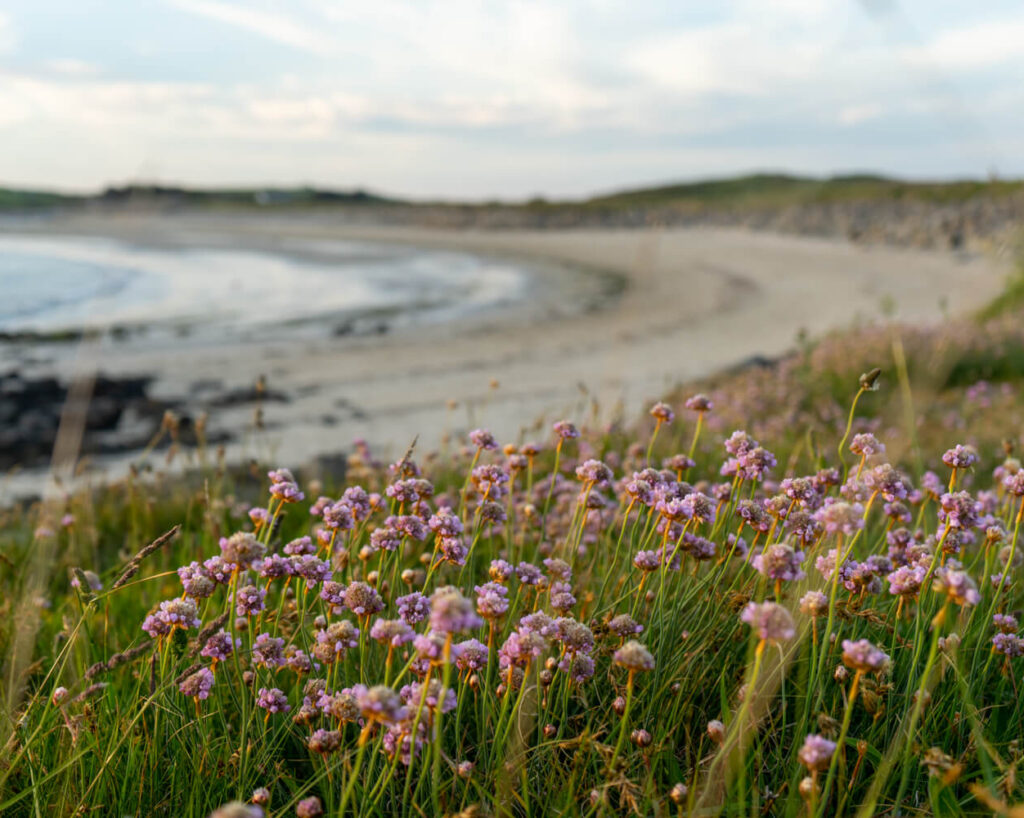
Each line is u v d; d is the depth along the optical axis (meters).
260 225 108.06
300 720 2.54
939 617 2.18
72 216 113.75
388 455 10.09
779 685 2.78
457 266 53.41
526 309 32.25
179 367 19.92
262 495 6.74
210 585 2.69
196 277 45.88
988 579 3.31
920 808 2.35
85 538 6.02
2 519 7.18
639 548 3.36
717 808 2.13
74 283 40.72
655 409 3.67
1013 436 7.73
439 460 7.02
